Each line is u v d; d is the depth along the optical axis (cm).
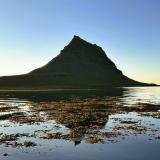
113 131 3091
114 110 5228
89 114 4631
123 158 2094
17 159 2088
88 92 13450
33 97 9294
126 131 3086
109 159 2075
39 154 2214
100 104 6450
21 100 7881
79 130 3178
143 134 2917
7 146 2467
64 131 3148
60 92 13562
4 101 7556
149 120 3947
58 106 5997
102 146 2439
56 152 2267
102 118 4156
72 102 7006
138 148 2361
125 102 7062
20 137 2845
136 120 3944
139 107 5788
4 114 4703
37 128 3347
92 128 3306
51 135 2898
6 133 3059
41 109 5444
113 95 10481
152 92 13588
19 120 3991
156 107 5797
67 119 4056
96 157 2125
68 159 2083
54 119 4062
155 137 2769
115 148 2367
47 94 11456
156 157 2108
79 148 2384
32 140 2708
